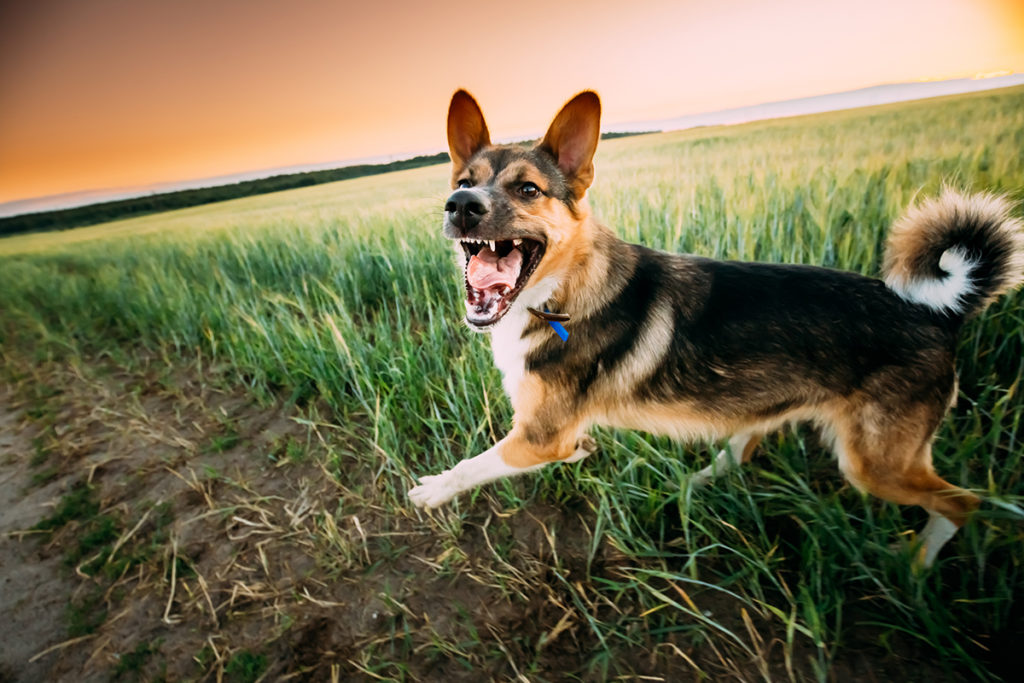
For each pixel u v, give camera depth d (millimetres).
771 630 1722
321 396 3338
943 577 1810
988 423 2326
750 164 6590
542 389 1976
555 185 1938
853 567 1812
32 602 2154
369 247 4926
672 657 1695
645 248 2105
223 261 5965
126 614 2057
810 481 2238
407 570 2131
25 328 5492
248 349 3633
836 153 6438
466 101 2209
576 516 2293
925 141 6098
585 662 1721
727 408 1905
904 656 1592
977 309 1691
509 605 1938
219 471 2812
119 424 3354
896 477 1748
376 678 1730
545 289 1949
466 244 2084
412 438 2857
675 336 1890
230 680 1776
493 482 2512
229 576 2184
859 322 1722
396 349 3373
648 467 2121
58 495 2787
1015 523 1724
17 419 3662
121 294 5383
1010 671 1490
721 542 2008
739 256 3416
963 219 1633
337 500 2543
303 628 1924
